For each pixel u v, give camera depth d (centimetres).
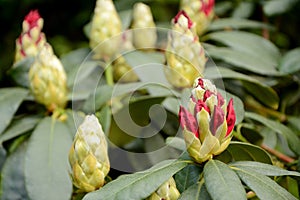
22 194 74
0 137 73
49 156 70
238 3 96
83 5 114
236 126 71
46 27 117
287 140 70
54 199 67
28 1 117
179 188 60
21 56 80
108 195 58
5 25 121
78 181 61
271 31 96
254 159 65
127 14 88
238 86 81
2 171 74
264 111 82
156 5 104
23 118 76
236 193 55
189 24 69
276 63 83
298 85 81
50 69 75
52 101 75
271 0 89
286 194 57
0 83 117
